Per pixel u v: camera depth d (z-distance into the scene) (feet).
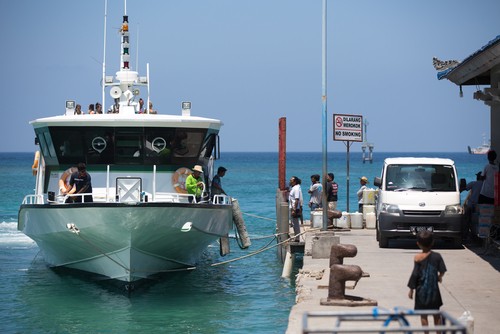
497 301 41.24
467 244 67.31
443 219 63.05
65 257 68.54
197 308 55.57
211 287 64.34
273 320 51.19
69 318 52.49
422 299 30.63
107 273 64.69
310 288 45.55
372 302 39.91
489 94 67.26
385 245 64.90
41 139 67.62
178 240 63.16
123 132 65.31
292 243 69.97
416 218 63.26
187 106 69.15
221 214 67.15
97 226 59.52
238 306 56.18
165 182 65.92
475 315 37.60
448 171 65.92
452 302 41.01
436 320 30.78
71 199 62.75
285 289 63.26
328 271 50.98
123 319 51.96
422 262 30.96
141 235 59.88
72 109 69.92
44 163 68.13
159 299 59.21
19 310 55.16
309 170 453.17
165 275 68.23
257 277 69.67
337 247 44.14
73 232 61.21
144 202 58.39
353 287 44.62
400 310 25.53
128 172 65.72
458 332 22.94
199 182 65.36
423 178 65.82
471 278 48.80
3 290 63.05
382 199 65.31
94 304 57.31
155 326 49.85
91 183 65.57
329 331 22.53
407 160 67.56
